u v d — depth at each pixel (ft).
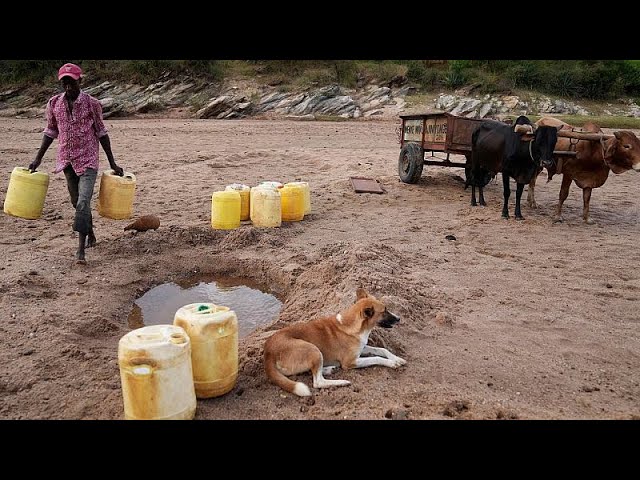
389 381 15.02
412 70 117.80
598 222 34.55
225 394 14.03
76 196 24.61
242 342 17.65
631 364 16.44
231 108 101.40
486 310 20.25
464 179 49.06
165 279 24.17
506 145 33.63
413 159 43.98
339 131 83.66
